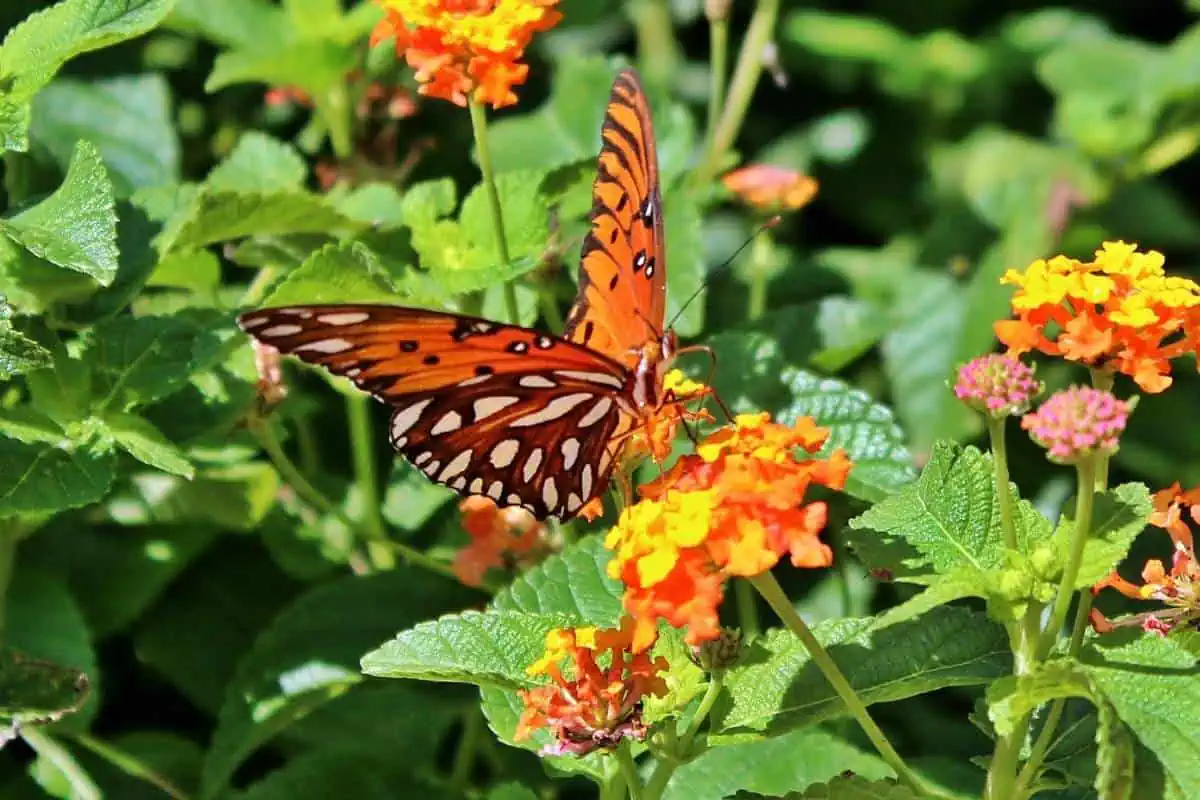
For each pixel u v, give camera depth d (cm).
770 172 61
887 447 56
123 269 56
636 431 52
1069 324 50
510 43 53
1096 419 49
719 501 49
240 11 62
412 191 57
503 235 55
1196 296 50
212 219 56
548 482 53
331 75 61
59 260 53
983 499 51
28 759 58
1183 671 49
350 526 57
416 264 59
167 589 59
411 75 64
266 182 60
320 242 58
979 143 69
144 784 58
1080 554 49
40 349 53
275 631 57
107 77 64
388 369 51
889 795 50
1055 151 68
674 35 72
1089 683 49
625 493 53
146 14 54
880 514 51
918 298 67
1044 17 73
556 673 50
